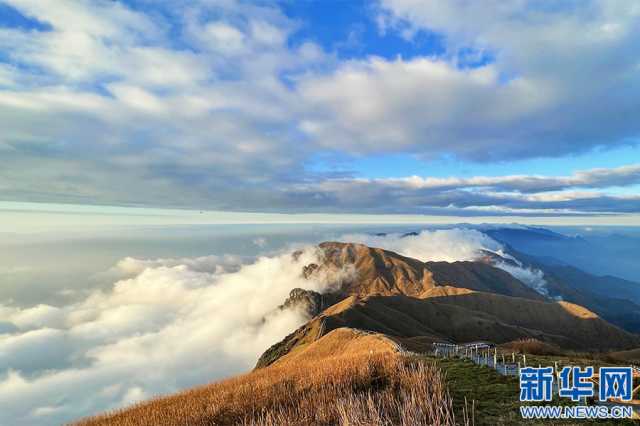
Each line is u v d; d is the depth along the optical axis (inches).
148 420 658.2
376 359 753.6
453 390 592.7
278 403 583.8
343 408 464.1
